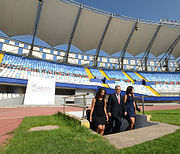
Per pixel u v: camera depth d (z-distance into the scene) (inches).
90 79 1058.1
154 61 1545.3
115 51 1411.2
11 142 88.0
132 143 84.4
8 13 876.6
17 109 436.5
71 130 118.2
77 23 1083.9
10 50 1048.2
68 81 941.2
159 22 1155.9
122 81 1210.0
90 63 1411.2
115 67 1478.8
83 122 126.6
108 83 1102.4
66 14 995.9
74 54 1370.6
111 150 70.8
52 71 1014.4
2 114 311.0
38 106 558.9
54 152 69.3
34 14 941.2
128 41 1314.0
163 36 1270.9
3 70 754.2
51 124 155.9
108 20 1119.6
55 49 1264.8
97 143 82.0
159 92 1048.8
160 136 98.1
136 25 1164.5
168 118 193.6
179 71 1434.5
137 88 1095.0
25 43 1124.5
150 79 1317.7
